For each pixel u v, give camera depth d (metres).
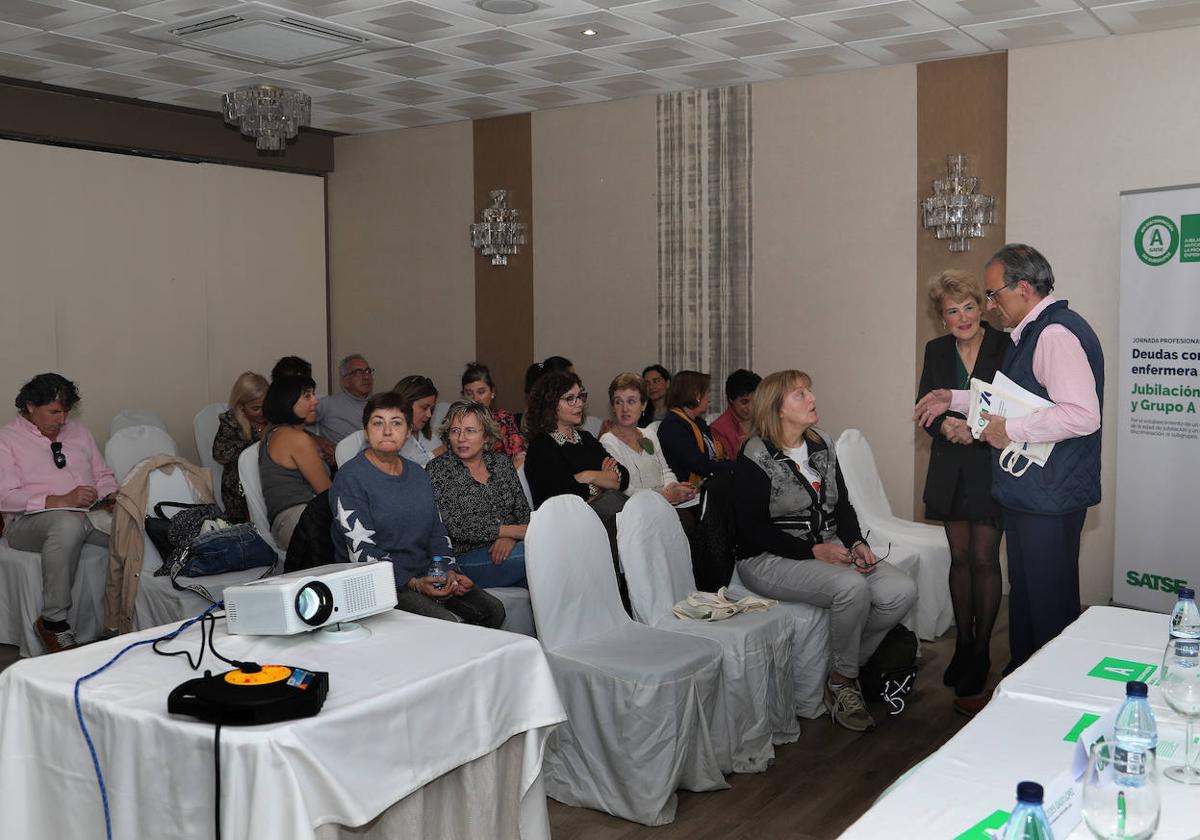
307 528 3.56
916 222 6.42
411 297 8.71
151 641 2.60
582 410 4.69
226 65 6.35
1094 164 5.78
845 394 6.76
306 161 8.75
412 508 3.54
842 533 4.23
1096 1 5.02
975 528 4.31
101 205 7.49
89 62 6.26
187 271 8.04
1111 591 5.88
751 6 5.11
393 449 3.48
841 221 6.68
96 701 2.22
